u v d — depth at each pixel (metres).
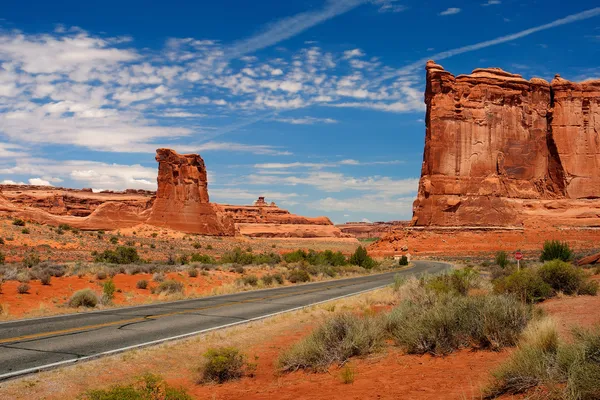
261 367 10.05
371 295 21.66
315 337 10.27
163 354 10.70
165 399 6.23
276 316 16.44
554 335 6.98
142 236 93.69
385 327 11.58
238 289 27.67
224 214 135.62
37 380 8.36
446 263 63.47
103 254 49.16
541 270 18.14
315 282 33.84
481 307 10.04
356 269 49.97
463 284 18.06
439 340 9.52
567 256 43.16
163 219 113.06
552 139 102.50
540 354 6.41
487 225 93.69
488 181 96.56
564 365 5.84
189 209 116.94
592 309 12.91
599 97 104.06
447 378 7.39
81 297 19.41
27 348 10.88
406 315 11.91
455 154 96.69
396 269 54.28
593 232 88.44
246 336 13.11
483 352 8.90
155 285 26.84
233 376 9.35
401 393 6.86
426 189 95.94
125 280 27.48
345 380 8.04
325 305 18.56
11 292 20.83
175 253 70.25
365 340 10.16
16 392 7.74
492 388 6.25
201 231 117.00
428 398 6.41
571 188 100.19
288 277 34.78
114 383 8.56
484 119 99.06
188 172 119.19
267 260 56.09
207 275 33.09
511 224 93.81
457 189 95.44
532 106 103.38
